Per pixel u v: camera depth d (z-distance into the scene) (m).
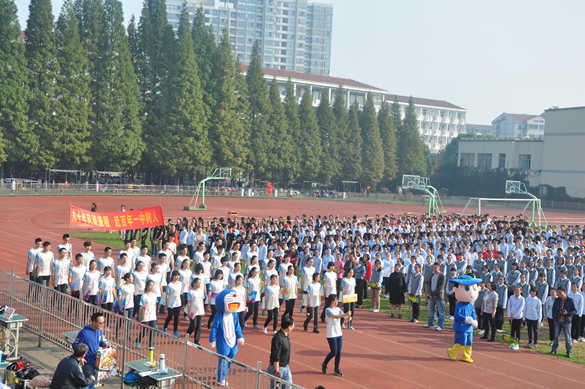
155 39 68.88
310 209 58.78
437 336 14.45
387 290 19.41
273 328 13.84
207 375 8.16
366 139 89.50
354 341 13.52
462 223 33.03
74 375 7.12
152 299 11.58
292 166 79.88
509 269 18.61
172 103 67.19
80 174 64.81
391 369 11.44
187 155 66.88
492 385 10.73
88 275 13.02
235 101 72.56
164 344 8.92
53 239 27.62
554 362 12.54
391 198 86.19
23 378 8.29
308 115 82.50
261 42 190.75
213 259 16.36
